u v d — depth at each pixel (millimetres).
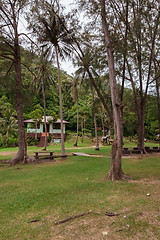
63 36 10820
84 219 3061
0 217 3281
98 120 41156
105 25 7254
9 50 11664
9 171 8500
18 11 10719
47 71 21141
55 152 18656
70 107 46594
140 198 4074
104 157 13555
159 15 9914
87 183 5641
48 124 35344
